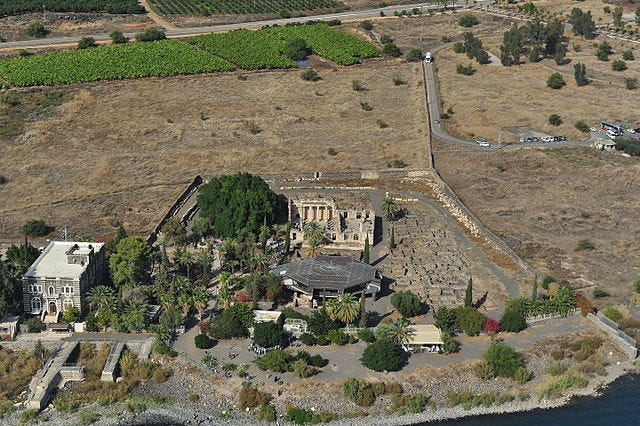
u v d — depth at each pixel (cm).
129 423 19712
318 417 19738
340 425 19625
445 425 19788
